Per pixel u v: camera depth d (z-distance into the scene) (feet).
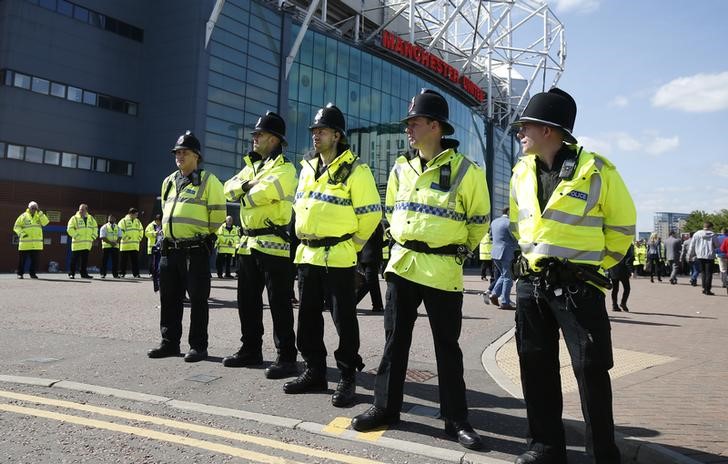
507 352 21.52
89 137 85.30
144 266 87.10
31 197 78.02
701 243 53.42
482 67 163.94
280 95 98.84
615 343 23.59
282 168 16.43
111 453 10.21
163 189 19.13
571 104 10.07
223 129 89.61
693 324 30.22
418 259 11.98
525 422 12.82
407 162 12.78
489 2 138.10
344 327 13.88
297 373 16.56
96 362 17.11
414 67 128.77
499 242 37.04
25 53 77.61
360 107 117.08
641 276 101.71
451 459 10.47
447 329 11.93
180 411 12.87
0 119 75.05
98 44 86.17
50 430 11.29
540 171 10.40
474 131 163.22
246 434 11.51
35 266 52.70
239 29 92.32
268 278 16.29
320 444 11.15
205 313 18.04
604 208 9.90
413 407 13.64
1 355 17.75
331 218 14.08
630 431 11.75
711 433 11.60
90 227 55.42
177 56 88.48
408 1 123.03
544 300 10.05
